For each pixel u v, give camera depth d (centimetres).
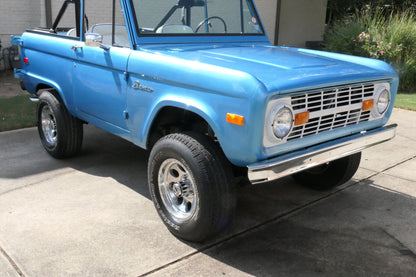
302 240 319
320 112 285
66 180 421
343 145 304
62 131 450
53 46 436
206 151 282
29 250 296
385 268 285
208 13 395
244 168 310
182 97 294
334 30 1238
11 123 593
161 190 323
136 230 327
